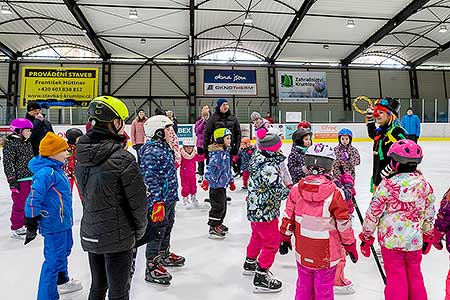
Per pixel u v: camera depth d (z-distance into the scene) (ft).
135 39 48.24
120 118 4.95
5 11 38.06
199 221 12.17
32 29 45.47
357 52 52.60
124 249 4.89
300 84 54.85
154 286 7.26
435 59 57.67
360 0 40.57
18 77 49.75
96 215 4.78
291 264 8.36
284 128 44.70
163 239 8.11
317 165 5.43
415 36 50.29
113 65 51.83
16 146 10.19
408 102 46.68
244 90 53.62
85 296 6.77
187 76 53.01
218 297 6.77
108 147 4.79
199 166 18.98
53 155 6.28
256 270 7.07
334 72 56.29
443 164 25.05
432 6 41.50
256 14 43.32
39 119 11.76
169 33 47.09
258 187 6.97
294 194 5.68
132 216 4.92
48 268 6.13
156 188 6.81
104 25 44.29
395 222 5.49
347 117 46.68
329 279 5.32
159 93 52.26
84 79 50.31
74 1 38.11
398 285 5.41
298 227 5.51
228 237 10.45
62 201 6.28
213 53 53.57
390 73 57.67
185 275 7.80
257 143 7.15
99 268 5.15
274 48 52.47
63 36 47.65
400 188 5.41
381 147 7.63
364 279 7.52
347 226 5.22
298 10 42.16
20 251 9.34
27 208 5.80
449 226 5.46
